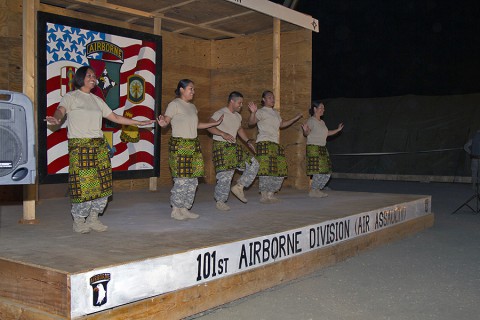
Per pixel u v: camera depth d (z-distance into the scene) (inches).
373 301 175.8
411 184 614.2
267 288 187.3
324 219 221.8
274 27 312.0
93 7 307.7
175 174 215.9
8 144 140.4
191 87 216.8
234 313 164.2
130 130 319.6
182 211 221.1
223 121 241.8
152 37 327.6
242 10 322.0
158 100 333.1
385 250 252.4
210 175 399.5
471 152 391.9
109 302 135.9
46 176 270.8
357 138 708.0
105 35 303.7
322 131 304.8
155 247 161.8
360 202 285.4
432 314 163.8
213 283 164.7
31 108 144.7
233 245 172.1
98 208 189.8
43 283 134.4
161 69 334.0
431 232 301.4
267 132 270.5
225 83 394.0
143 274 144.3
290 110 361.7
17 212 240.8
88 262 140.6
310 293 184.4
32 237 179.8
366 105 722.8
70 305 128.0
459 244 267.3
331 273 210.5
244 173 264.4
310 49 351.9
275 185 277.6
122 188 347.9
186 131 215.9
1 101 139.8
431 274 209.2
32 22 203.6
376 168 685.9
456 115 653.9
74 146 181.6
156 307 147.4
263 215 233.3
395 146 677.3
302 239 204.1
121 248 160.4
